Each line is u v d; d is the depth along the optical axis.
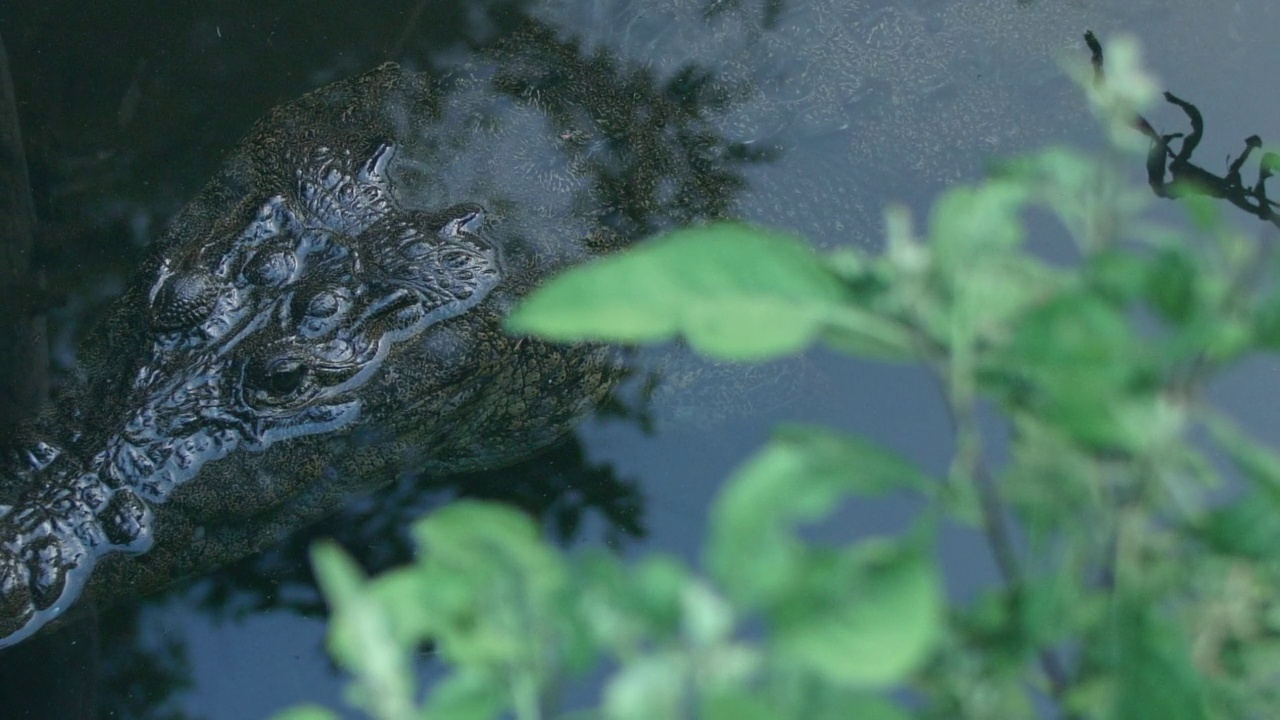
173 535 4.78
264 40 6.89
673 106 6.13
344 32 6.93
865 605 1.02
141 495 4.75
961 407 1.15
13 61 6.68
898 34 6.52
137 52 6.80
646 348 5.62
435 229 5.36
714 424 5.68
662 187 5.84
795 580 1.04
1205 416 1.20
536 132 5.88
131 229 5.98
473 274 5.26
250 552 4.99
